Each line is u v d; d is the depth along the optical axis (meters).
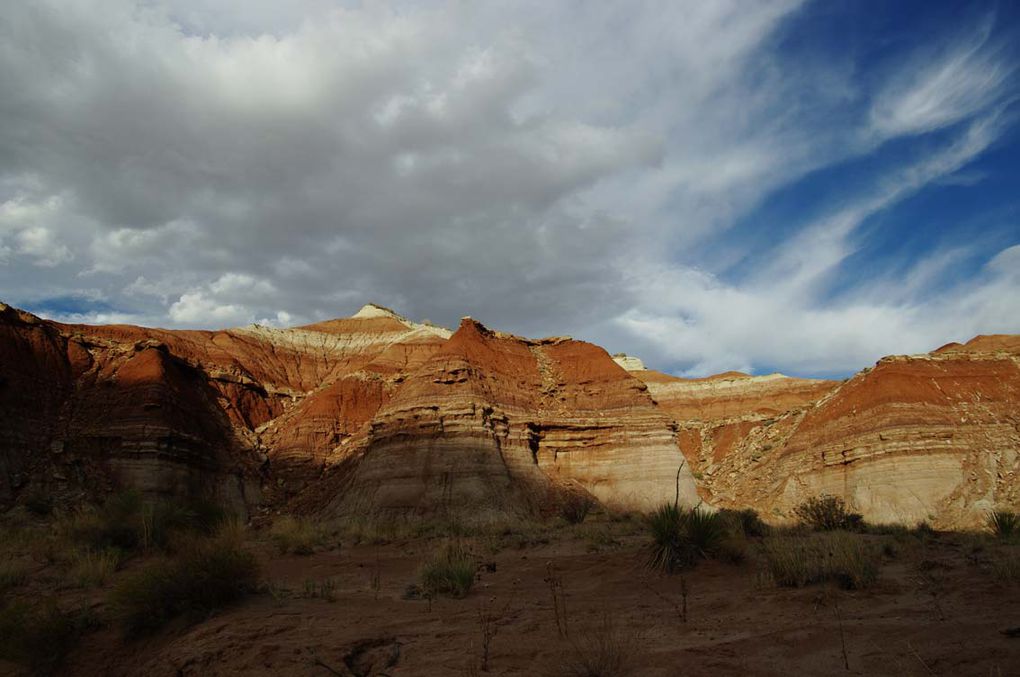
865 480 52.62
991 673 5.77
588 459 59.72
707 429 90.31
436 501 49.72
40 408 57.69
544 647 8.04
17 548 21.14
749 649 7.34
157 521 20.81
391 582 16.36
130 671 9.77
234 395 77.88
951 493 49.38
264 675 7.82
